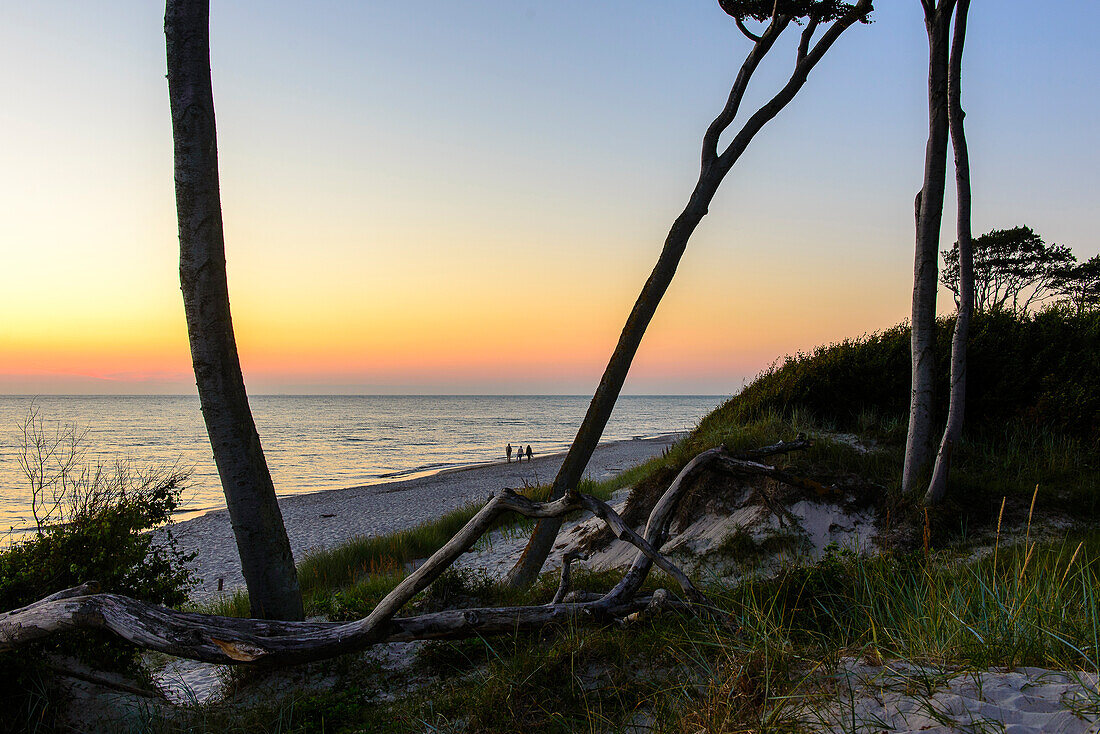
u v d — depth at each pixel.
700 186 9.12
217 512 23.84
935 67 7.98
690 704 3.27
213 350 5.88
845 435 10.14
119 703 4.77
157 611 4.22
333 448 69.19
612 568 7.76
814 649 3.72
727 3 9.67
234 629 4.25
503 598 6.90
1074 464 8.48
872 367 11.07
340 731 4.13
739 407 12.25
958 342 7.82
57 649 4.75
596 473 27.14
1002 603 3.69
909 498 7.77
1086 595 3.74
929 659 3.23
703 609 4.43
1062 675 2.90
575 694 3.73
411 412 187.88
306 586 11.38
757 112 9.27
